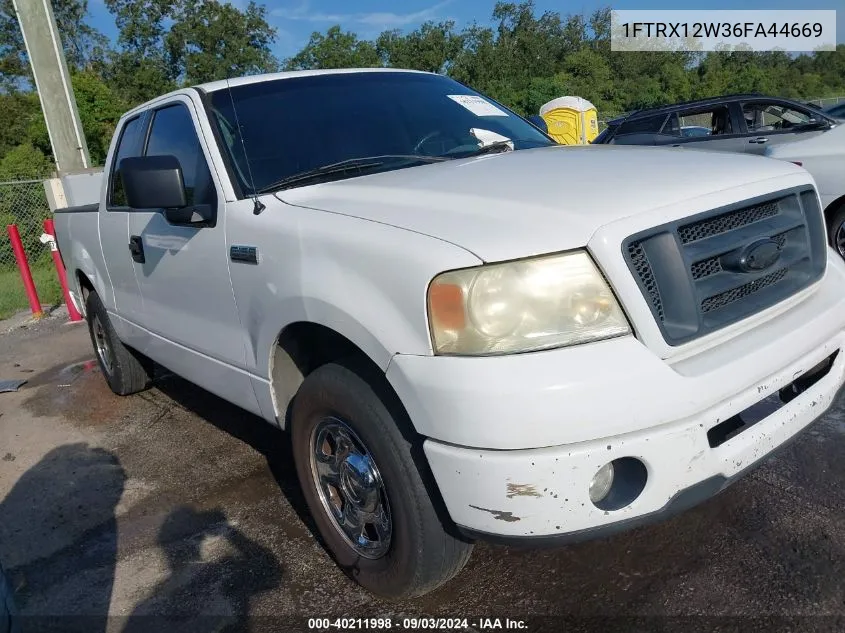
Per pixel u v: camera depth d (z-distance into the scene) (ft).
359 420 7.63
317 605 8.72
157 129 12.36
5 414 17.06
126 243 12.94
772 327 7.68
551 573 8.82
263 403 9.66
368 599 8.72
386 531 8.11
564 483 6.30
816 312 8.11
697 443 6.66
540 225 6.74
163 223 11.31
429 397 6.54
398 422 7.35
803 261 8.38
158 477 12.67
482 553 9.36
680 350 6.73
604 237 6.55
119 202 13.83
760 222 7.86
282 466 12.57
